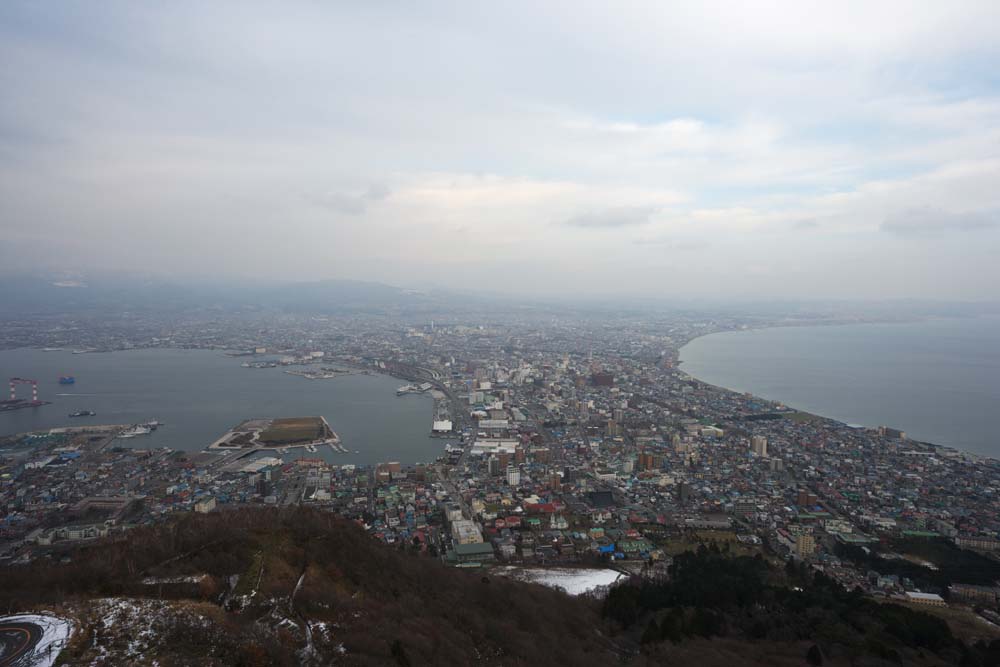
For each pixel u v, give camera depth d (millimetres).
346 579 106125
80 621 73250
